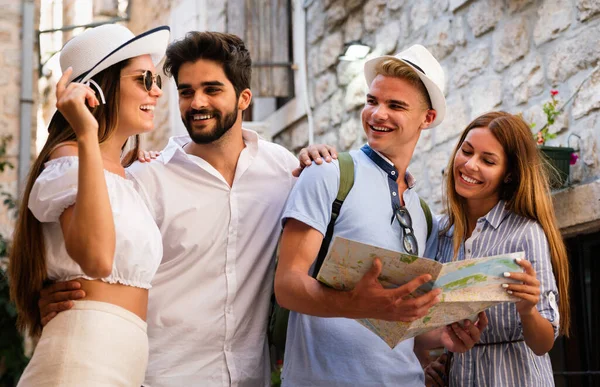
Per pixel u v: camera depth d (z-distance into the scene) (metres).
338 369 3.33
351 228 3.35
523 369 3.42
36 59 9.60
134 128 3.05
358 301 2.86
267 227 3.64
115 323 2.77
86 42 3.05
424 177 6.52
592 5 4.91
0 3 9.26
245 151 3.64
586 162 4.90
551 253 3.43
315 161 3.40
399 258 2.77
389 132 3.46
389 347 3.38
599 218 4.74
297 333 3.45
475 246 3.52
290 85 8.44
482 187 3.49
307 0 8.19
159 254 2.99
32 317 2.93
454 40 6.18
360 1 7.39
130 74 3.03
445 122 6.27
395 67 3.45
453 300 2.87
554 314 3.28
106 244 2.58
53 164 2.83
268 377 3.66
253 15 8.45
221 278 3.52
